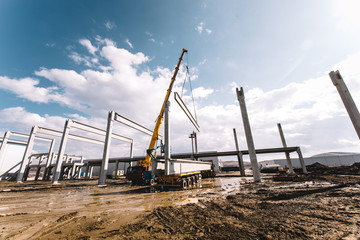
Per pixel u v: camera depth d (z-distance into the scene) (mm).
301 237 4145
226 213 6637
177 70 26609
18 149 46250
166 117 18000
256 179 19672
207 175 30953
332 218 5441
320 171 32156
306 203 7676
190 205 8344
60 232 5289
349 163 64250
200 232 4758
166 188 16578
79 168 52938
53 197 13289
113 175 54719
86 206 9430
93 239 4602
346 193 9594
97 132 35812
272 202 8180
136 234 4820
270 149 37250
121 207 8844
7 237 5035
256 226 5035
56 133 38906
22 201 11602
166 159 16250
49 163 48000
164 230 5035
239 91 23328
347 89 15031
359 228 4527
